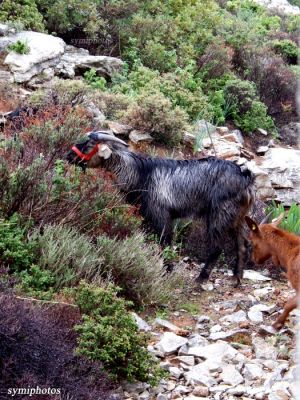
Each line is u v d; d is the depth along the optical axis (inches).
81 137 515.5
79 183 476.1
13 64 714.8
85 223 462.6
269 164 676.7
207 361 377.1
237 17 1173.1
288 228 548.4
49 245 418.6
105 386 333.7
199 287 493.0
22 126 547.5
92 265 428.8
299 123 877.8
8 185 434.6
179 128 665.6
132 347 354.9
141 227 506.3
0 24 780.6
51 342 326.0
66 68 757.9
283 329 422.6
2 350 312.7
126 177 502.0
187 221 544.4
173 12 982.4
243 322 435.2
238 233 503.8
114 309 369.4
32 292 378.3
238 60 963.3
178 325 434.0
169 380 362.6
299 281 405.7
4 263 404.8
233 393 347.6
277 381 356.5
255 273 529.0
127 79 791.7
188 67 831.7
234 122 821.2
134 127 657.0
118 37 877.2
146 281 450.3
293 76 920.3
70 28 854.5
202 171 501.4
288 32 1248.2
